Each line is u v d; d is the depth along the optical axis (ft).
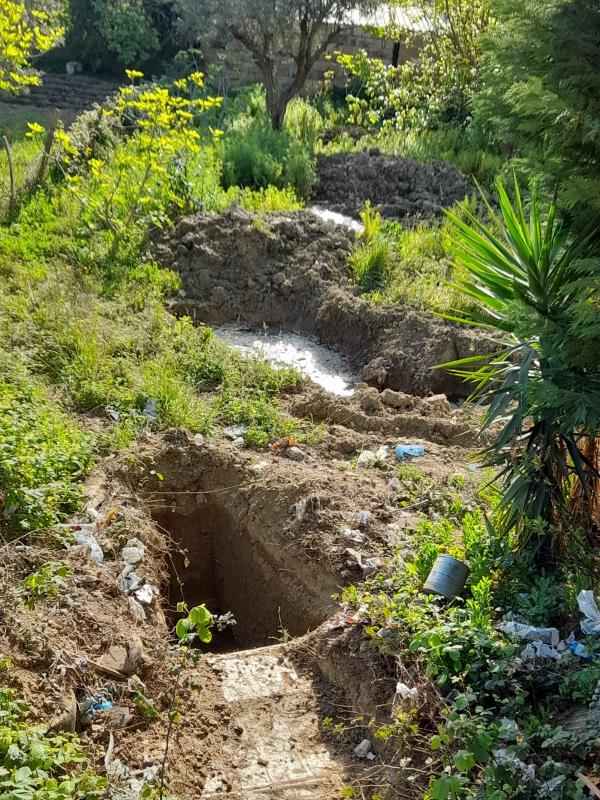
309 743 16.81
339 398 30.37
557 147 16.40
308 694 17.97
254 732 16.97
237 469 24.50
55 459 22.39
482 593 17.72
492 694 15.84
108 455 24.61
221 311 38.17
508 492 18.78
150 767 15.53
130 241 39.52
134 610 19.04
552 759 14.48
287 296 39.09
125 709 16.51
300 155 54.54
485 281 18.90
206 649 23.43
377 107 72.23
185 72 79.05
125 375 28.89
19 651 16.61
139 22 82.79
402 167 54.54
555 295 17.80
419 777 15.14
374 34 69.82
